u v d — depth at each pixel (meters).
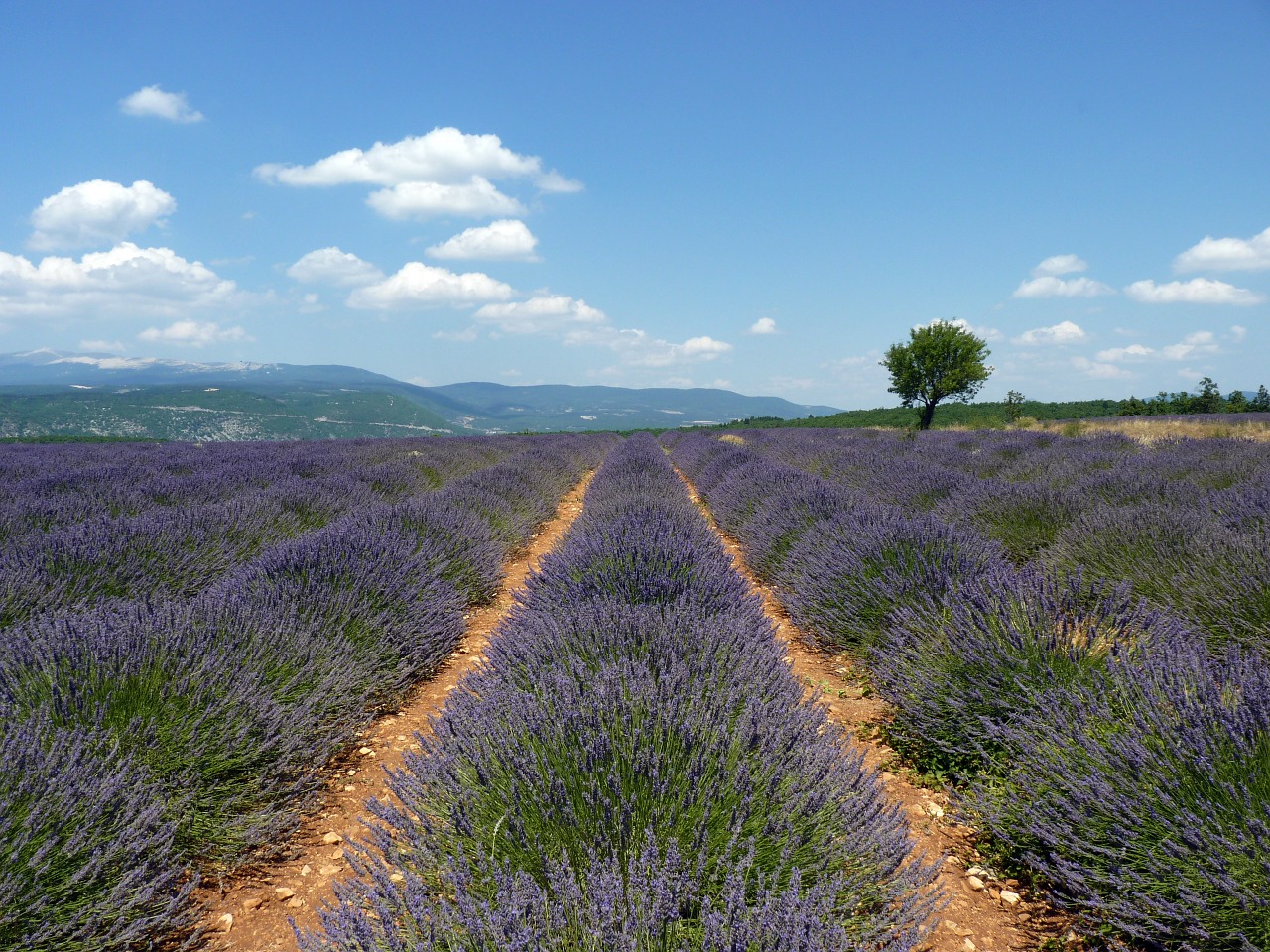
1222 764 2.24
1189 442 14.27
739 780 2.11
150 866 2.30
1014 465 11.90
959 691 3.32
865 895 1.97
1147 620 3.45
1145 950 2.10
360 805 3.12
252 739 2.87
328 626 4.04
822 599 4.98
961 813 2.85
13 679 2.78
